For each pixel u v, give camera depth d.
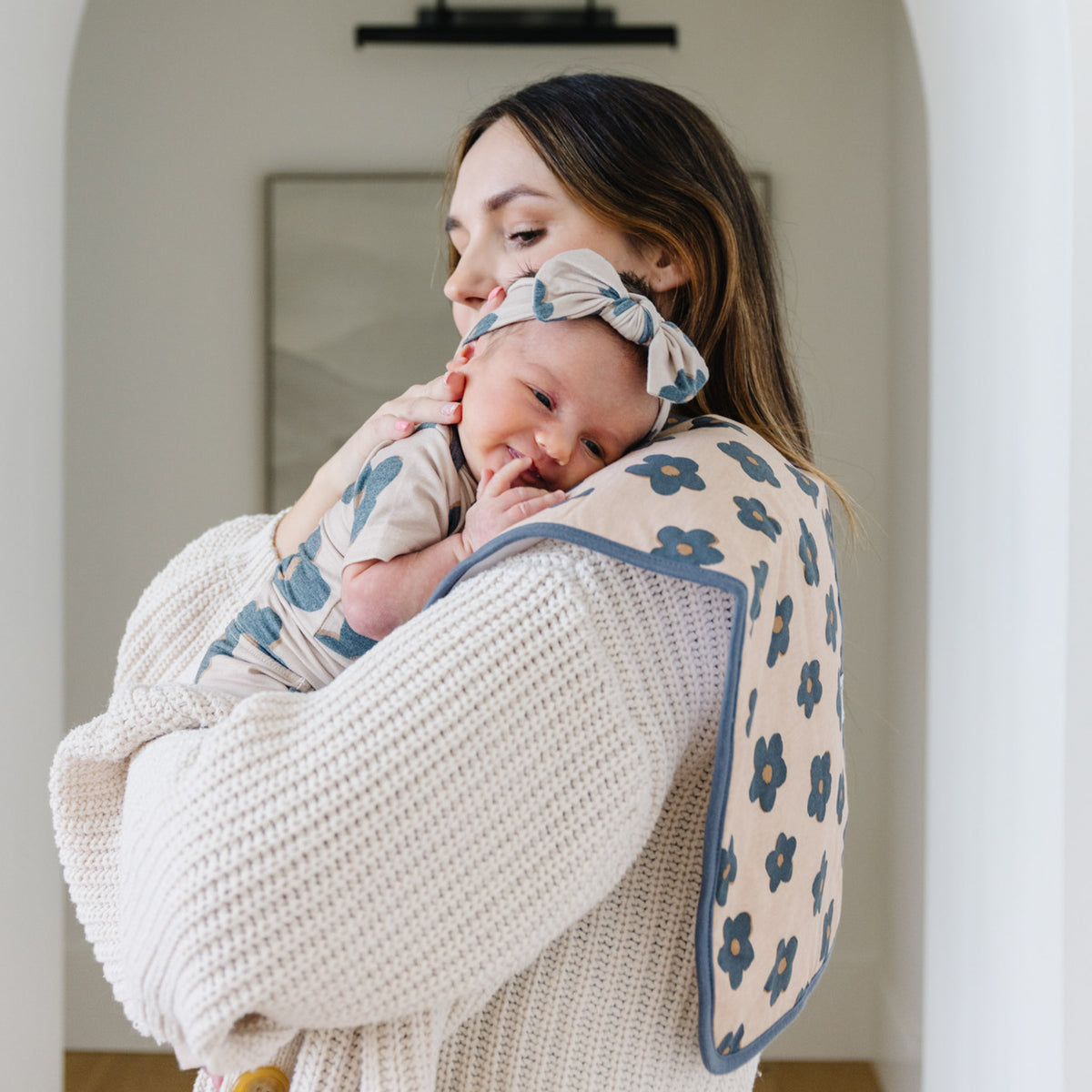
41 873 1.93
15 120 1.81
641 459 0.77
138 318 3.25
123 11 3.22
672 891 0.77
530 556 0.72
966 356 1.76
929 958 1.92
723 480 0.77
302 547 0.92
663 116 0.91
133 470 3.26
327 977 0.63
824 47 3.23
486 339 0.85
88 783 0.84
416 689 0.66
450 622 0.68
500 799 0.66
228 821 0.64
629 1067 0.75
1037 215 1.48
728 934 0.73
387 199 3.24
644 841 0.71
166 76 3.24
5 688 1.80
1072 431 1.39
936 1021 1.88
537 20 3.20
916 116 2.92
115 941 0.83
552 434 0.80
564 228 0.89
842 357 3.23
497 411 0.81
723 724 0.69
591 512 0.71
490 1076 0.75
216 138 3.25
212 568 1.11
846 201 3.23
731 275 0.90
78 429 3.25
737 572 0.70
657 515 0.72
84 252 3.24
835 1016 3.23
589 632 0.69
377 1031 0.68
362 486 0.87
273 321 3.25
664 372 0.78
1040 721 1.46
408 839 0.64
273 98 3.25
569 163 0.87
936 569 1.89
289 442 3.26
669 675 0.72
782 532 0.78
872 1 3.22
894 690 3.10
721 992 0.72
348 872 0.64
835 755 0.88
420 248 3.25
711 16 3.23
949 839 1.82
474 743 0.66
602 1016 0.76
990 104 1.64
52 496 1.96
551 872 0.67
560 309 0.80
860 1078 3.13
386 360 3.27
